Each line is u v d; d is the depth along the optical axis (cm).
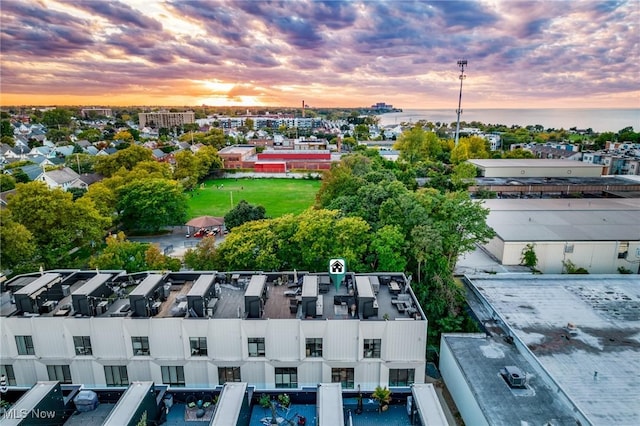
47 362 3547
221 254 5172
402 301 3841
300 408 2998
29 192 6781
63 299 3875
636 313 4559
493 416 2966
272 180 15600
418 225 5056
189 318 3466
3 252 5772
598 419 2958
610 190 10594
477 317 4512
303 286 3669
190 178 13525
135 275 4275
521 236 6512
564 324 4322
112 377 3584
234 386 2850
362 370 3534
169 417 2919
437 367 4325
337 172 8650
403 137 14975
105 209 8606
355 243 4969
